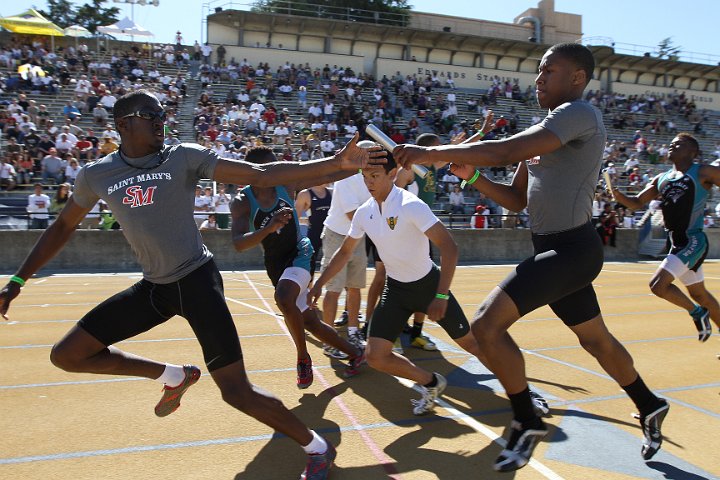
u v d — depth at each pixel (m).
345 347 4.66
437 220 3.41
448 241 3.36
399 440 3.47
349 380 4.67
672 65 36.34
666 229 5.42
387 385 4.54
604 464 3.14
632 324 7.25
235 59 27.98
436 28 35.69
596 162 2.85
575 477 2.99
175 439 3.45
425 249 3.68
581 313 3.13
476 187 3.27
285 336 6.29
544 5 38.09
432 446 3.38
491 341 2.73
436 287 3.75
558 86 2.95
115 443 3.38
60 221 2.90
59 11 50.25
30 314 7.66
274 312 7.81
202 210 14.95
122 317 2.83
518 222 17.62
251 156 4.37
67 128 17.30
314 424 3.72
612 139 28.91
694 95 36.53
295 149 20.16
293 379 4.69
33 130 17.25
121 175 2.71
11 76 21.16
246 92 24.34
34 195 13.59
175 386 3.20
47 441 3.40
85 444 3.36
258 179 2.70
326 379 4.70
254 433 3.55
